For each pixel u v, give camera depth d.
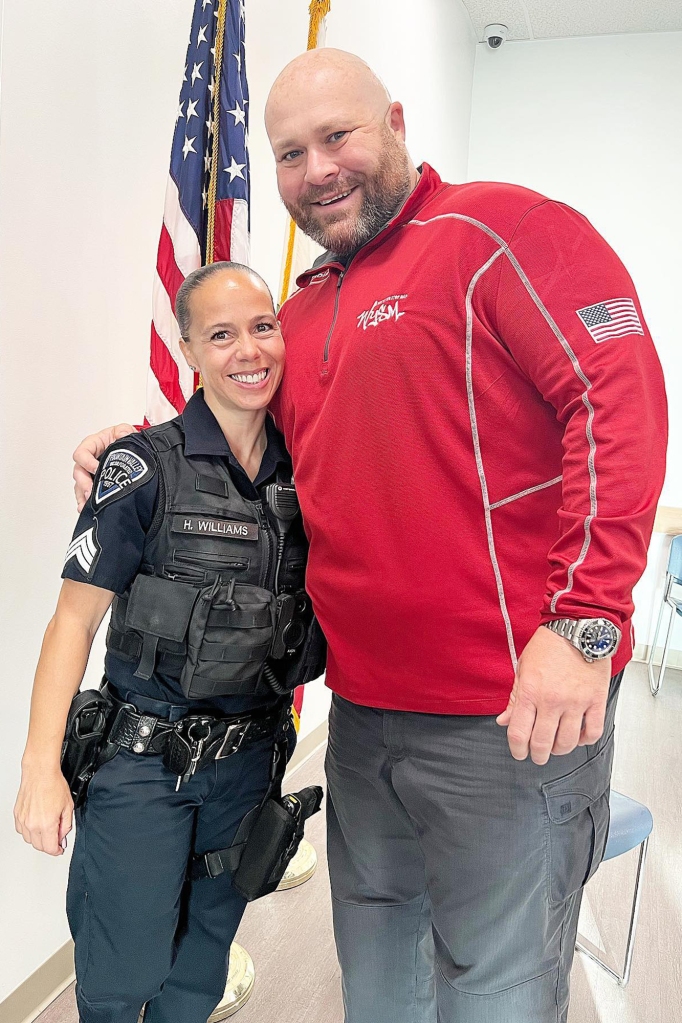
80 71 1.80
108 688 1.48
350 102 1.26
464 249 1.17
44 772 1.31
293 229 2.40
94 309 1.92
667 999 2.06
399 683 1.28
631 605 1.00
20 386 1.71
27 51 1.64
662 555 5.21
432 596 1.21
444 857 1.28
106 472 1.36
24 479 1.75
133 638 1.39
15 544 1.74
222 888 1.57
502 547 1.20
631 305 1.09
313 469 1.35
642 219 5.17
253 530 1.41
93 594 1.36
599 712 1.00
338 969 2.09
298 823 1.53
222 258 1.99
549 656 0.99
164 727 1.40
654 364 1.10
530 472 1.20
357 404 1.26
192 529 1.37
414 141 4.17
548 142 5.32
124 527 1.33
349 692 1.36
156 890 1.40
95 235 1.90
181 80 2.18
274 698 1.52
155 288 1.92
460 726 1.24
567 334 1.08
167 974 1.47
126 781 1.39
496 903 1.25
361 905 1.48
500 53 5.35
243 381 1.40
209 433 1.42
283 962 2.12
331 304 1.40
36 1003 1.89
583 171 5.26
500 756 1.22
